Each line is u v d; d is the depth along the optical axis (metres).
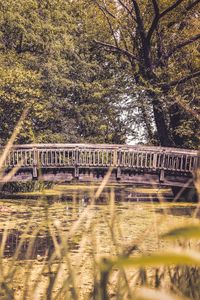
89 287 4.13
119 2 28.69
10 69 27.16
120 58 29.98
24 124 26.08
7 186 23.58
